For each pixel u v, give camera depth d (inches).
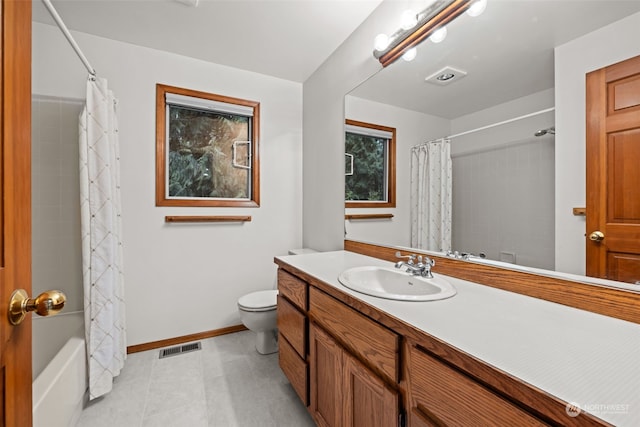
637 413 17.7
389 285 56.4
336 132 87.4
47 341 71.9
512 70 43.8
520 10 42.7
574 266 37.3
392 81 66.5
